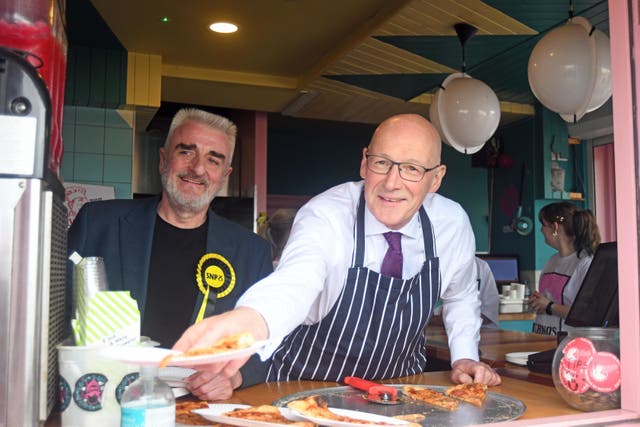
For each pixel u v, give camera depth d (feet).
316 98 15.79
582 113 8.93
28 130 2.84
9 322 2.81
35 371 2.86
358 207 5.56
